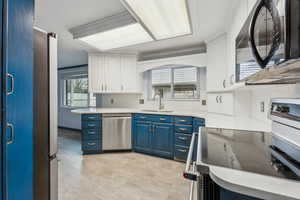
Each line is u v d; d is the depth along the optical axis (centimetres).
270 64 67
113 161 276
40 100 122
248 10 125
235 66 155
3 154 81
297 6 51
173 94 362
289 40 51
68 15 207
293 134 75
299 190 52
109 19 212
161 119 293
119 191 188
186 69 349
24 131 96
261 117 170
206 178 72
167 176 223
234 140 114
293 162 74
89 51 352
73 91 550
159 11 165
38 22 225
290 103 77
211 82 263
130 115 324
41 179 122
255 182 57
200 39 278
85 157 296
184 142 270
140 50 347
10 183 86
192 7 177
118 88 359
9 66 84
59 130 549
